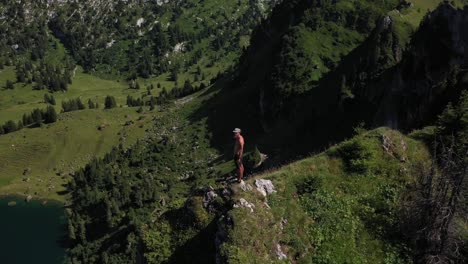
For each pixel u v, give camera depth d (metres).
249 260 24.17
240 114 179.25
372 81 107.75
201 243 27.80
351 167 32.66
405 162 33.53
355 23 162.50
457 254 26.45
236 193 27.53
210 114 191.12
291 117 143.00
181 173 160.50
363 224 29.25
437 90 79.06
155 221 30.44
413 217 28.41
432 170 28.25
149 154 176.88
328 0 169.75
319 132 119.38
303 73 150.25
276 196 28.75
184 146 178.50
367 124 102.31
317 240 27.77
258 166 123.94
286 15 198.12
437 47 88.00
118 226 131.12
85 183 171.88
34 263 136.50
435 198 27.36
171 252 28.23
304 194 30.11
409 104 91.19
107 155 186.62
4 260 138.38
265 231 26.03
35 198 177.50
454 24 86.00
